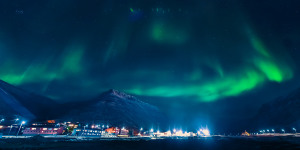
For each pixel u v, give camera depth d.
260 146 90.56
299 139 133.25
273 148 78.38
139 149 81.19
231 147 92.94
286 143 100.62
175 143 127.38
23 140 81.19
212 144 116.81
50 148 68.06
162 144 115.19
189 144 117.88
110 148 79.44
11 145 65.88
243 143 117.25
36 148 64.62
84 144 91.38
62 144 83.62
